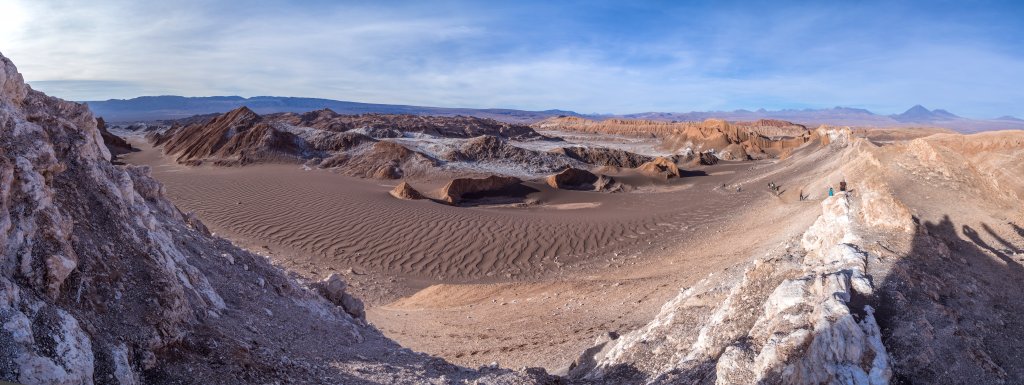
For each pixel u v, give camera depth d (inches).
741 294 352.5
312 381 317.4
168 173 2411.4
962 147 517.3
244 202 1641.2
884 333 262.2
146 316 272.5
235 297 414.3
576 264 1185.4
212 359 287.3
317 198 1713.8
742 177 2506.2
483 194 2096.5
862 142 1638.8
